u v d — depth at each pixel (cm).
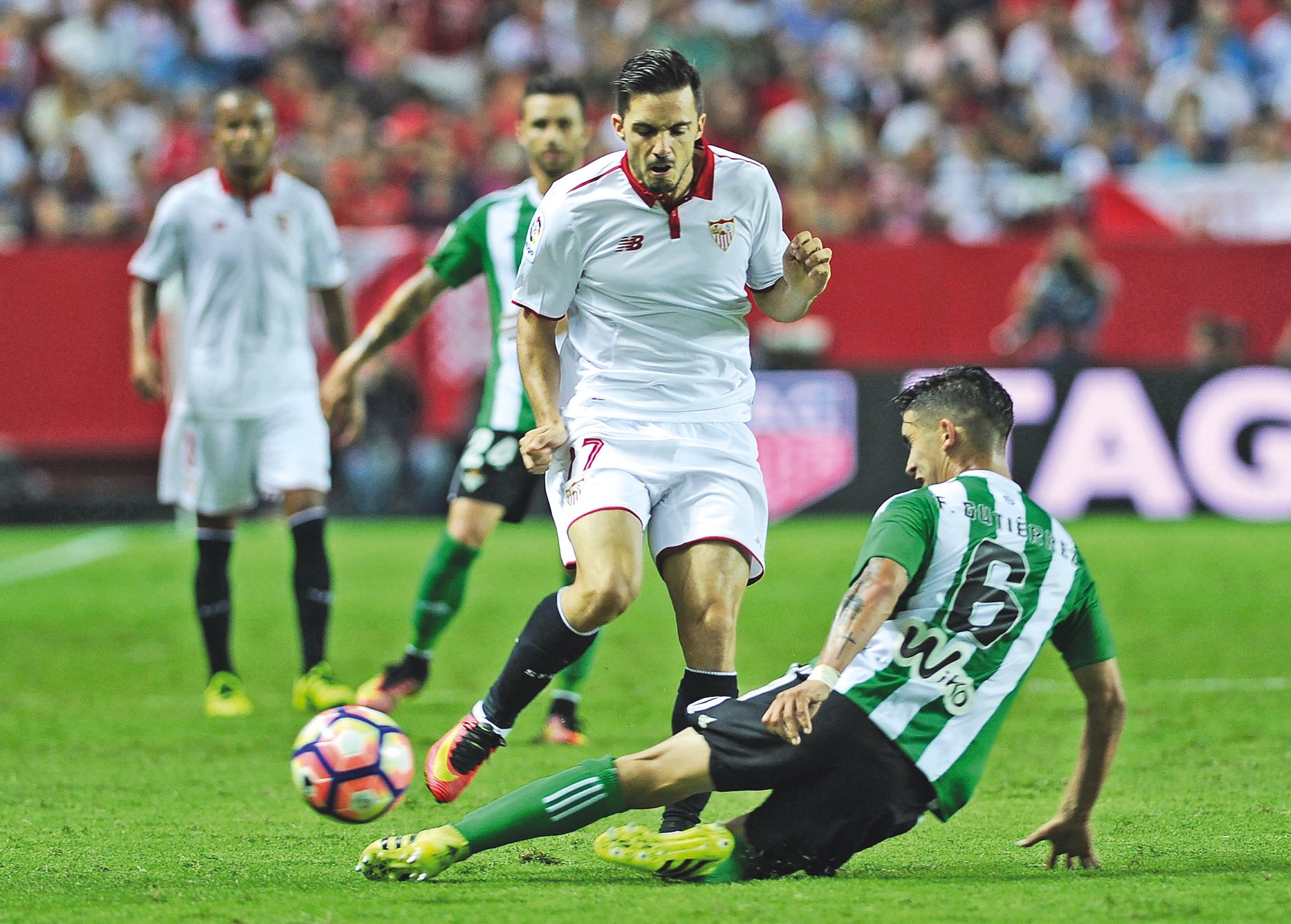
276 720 2652
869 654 1459
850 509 5097
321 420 2817
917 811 1455
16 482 5516
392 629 3588
